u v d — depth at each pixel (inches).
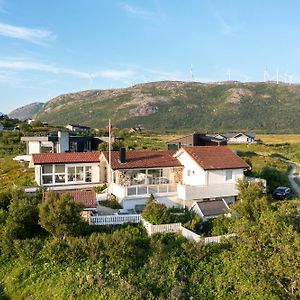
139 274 1039.0
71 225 1142.3
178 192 1535.4
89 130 5629.9
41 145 2691.9
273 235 940.6
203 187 1521.9
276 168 2534.5
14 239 1147.9
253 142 4690.0
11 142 3540.8
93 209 1304.1
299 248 877.2
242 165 1617.9
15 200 1252.5
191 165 1630.2
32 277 1050.7
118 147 2541.8
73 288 981.8
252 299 916.0
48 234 1205.1
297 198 1785.2
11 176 2095.2
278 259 887.1
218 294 1001.5
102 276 1015.0
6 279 1070.4
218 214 1382.9
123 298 938.1
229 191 1577.3
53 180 1742.1
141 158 1667.1
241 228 995.3
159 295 981.8
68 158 1770.4
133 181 1603.1
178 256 1114.1
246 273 938.7
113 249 1058.1
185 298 984.3
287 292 896.9
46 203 1176.8
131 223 1269.7
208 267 1087.6
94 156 1820.9
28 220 1200.2
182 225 1266.0
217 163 1588.3
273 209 1267.2
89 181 1798.7
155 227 1210.6
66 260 1082.1
